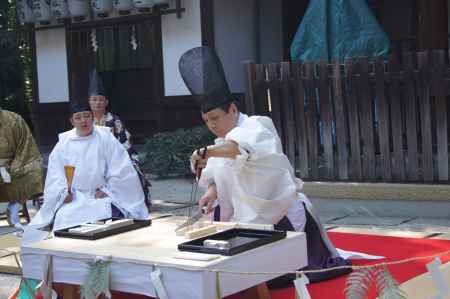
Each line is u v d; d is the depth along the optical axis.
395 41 11.14
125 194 5.31
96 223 4.09
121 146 5.43
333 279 4.25
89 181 5.27
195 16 11.10
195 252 3.29
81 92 5.37
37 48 13.23
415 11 10.78
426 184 6.73
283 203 4.09
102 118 6.86
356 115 7.10
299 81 7.33
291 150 7.45
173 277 3.06
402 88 6.88
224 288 3.10
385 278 2.80
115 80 12.54
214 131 4.23
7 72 17.59
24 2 12.90
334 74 7.15
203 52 4.17
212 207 4.27
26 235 5.16
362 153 7.19
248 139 3.90
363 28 8.06
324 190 7.12
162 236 3.74
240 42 11.45
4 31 16.52
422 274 4.27
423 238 5.42
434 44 7.93
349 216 6.87
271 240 3.43
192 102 11.28
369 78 7.00
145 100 12.28
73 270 3.44
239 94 11.30
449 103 6.91
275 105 7.46
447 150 6.74
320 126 7.36
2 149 6.87
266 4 11.77
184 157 9.72
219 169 4.25
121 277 3.25
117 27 12.16
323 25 8.14
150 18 11.59
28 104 17.45
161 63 11.58
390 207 6.80
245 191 4.09
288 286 4.16
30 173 6.89
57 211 5.16
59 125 13.19
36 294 3.94
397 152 6.94
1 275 5.11
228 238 3.59
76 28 12.55
